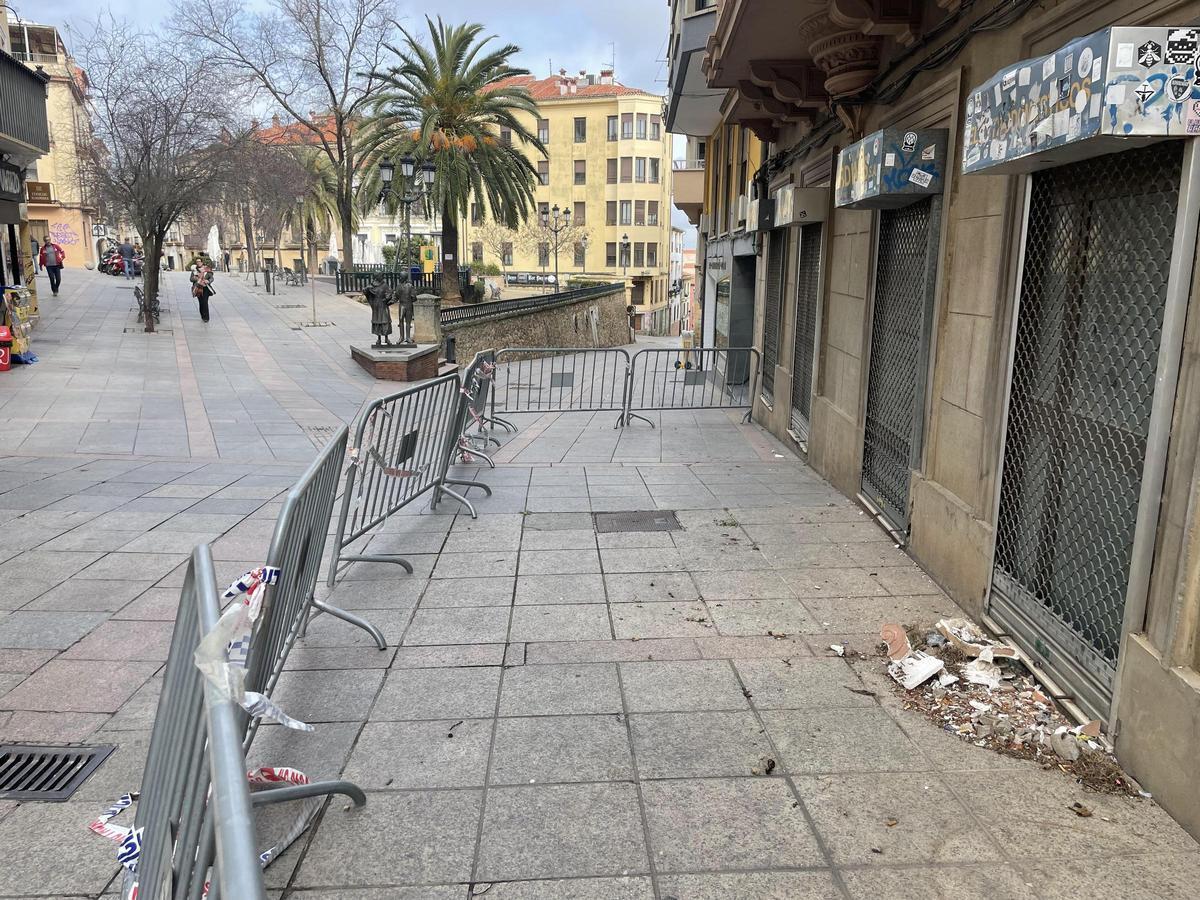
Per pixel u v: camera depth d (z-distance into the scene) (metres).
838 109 7.00
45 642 4.19
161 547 5.68
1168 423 2.82
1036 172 3.87
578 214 66.69
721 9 7.52
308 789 2.71
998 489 4.17
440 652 4.12
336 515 6.59
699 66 13.24
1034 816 2.82
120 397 12.77
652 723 3.44
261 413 12.02
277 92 32.19
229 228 70.50
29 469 8.04
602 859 2.63
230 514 6.51
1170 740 2.79
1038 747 3.22
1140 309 3.13
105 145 23.06
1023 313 4.00
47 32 44.00
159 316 24.23
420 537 6.00
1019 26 4.07
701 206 23.06
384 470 5.41
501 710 3.56
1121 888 2.48
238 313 28.34
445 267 31.41
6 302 15.02
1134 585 2.98
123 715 3.51
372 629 4.15
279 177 28.56
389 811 2.88
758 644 4.19
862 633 4.31
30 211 45.94
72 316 23.69
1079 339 3.55
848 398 7.27
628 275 65.94
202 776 1.78
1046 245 3.83
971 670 3.80
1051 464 3.76
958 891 2.48
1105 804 2.87
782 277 10.48
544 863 2.62
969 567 4.49
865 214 6.73
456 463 8.66
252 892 1.11
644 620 4.50
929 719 3.46
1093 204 3.45
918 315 5.57
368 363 17.20
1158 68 2.57
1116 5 3.26
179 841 1.81
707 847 2.68
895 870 2.57
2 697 3.64
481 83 28.77
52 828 2.79
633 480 7.87
